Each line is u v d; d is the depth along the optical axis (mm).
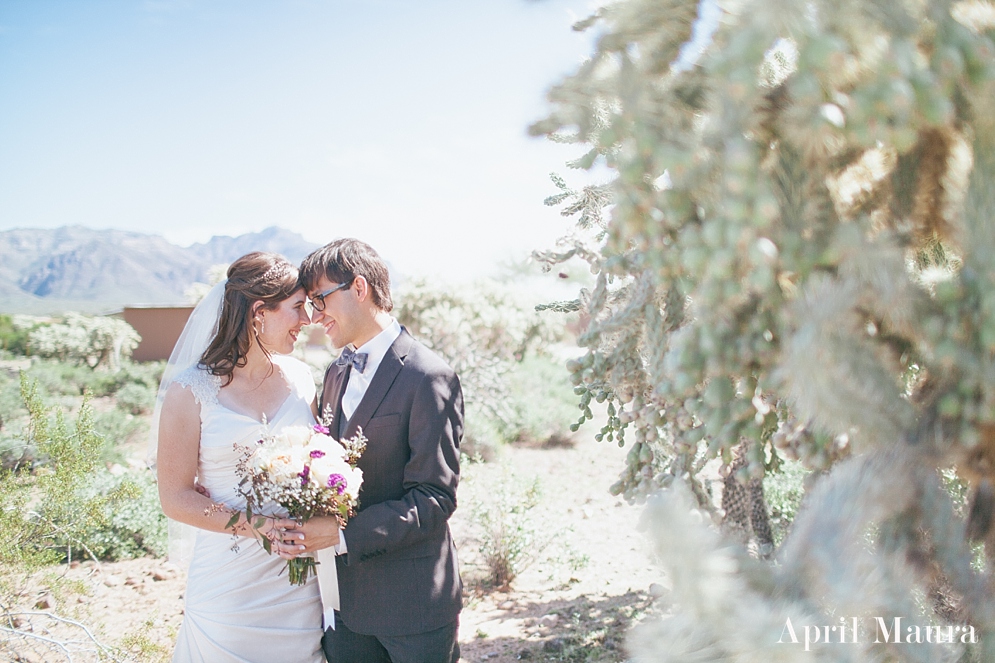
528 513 5559
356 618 2432
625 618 4168
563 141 1017
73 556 5441
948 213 896
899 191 913
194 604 2492
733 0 816
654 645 821
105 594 4777
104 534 5512
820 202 853
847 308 810
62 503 4012
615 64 930
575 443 10016
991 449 875
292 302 2520
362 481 2379
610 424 1580
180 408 2387
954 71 729
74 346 22750
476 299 13117
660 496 914
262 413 2525
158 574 5086
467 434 8820
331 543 2279
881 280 805
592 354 1337
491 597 4883
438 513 2342
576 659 3719
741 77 761
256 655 2469
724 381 963
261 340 2508
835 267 871
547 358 16422
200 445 2418
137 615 4434
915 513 874
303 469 2170
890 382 858
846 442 964
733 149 784
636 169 866
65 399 13414
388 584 2391
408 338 2539
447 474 2389
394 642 2398
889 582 814
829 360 817
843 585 791
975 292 815
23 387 4035
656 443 1284
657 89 878
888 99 704
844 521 836
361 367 2506
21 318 28969
